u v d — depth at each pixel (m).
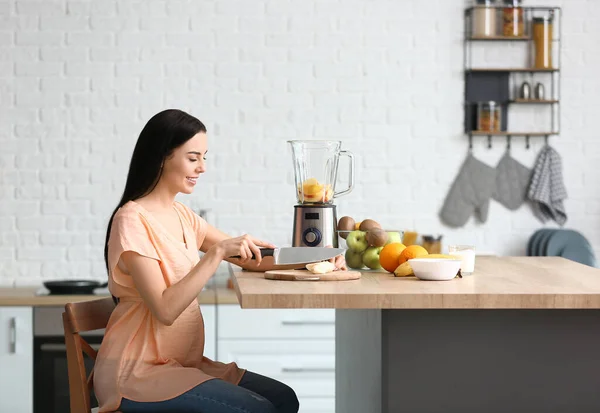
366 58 4.68
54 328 4.18
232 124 4.68
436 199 4.72
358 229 2.67
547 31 4.62
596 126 4.73
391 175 4.71
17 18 4.60
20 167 4.64
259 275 2.43
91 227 4.68
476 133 4.66
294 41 4.67
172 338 2.44
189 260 2.53
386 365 2.12
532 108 4.72
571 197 4.75
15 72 4.62
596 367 2.14
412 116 4.71
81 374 2.39
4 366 4.17
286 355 4.31
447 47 4.69
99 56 4.63
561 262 2.82
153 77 4.65
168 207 2.60
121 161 4.66
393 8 4.68
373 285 2.14
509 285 2.13
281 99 4.68
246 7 4.65
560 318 2.14
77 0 4.62
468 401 2.13
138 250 2.38
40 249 4.66
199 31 4.65
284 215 4.71
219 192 4.68
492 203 4.74
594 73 4.71
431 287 2.09
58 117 4.64
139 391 2.32
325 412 4.34
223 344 4.28
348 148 4.70
